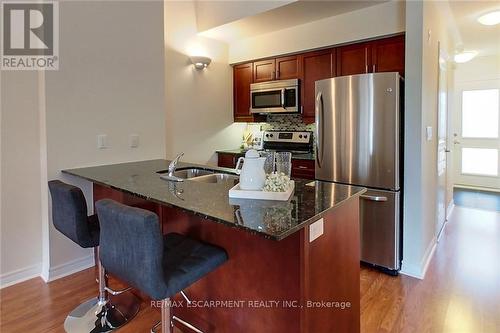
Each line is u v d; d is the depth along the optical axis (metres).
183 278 1.38
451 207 4.78
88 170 2.54
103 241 1.46
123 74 2.86
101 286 2.10
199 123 4.05
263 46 3.98
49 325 2.00
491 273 2.70
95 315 2.08
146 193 1.76
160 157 3.21
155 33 3.09
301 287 1.36
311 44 3.54
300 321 1.38
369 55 3.20
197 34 3.91
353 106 2.80
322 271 1.47
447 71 4.02
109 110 2.78
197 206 1.47
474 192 5.86
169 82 3.67
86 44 2.60
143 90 3.02
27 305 2.21
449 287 2.47
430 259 3.00
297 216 1.31
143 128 3.04
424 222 2.78
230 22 3.52
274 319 1.48
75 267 2.69
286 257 1.40
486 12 3.28
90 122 2.66
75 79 2.56
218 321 1.74
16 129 2.46
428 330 1.95
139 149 3.02
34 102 2.52
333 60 3.46
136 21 2.93
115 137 2.84
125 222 1.30
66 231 1.95
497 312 2.13
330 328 1.56
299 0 2.93
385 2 2.99
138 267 1.30
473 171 6.24
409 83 2.62
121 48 2.83
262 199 1.58
